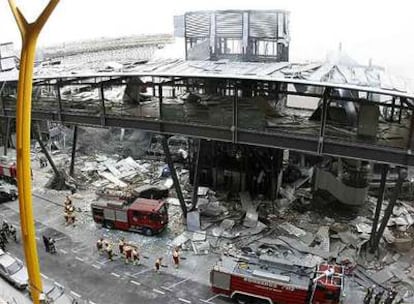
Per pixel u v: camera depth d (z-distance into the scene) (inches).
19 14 398.6
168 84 1429.6
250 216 1568.7
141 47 2576.3
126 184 1910.7
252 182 1740.9
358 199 1585.9
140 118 1440.7
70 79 1598.2
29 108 415.8
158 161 2155.5
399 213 1593.3
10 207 1729.8
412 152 1087.0
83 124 1568.7
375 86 1053.8
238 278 1084.5
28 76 406.9
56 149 2384.4
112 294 1166.3
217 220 1569.9
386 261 1300.4
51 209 1705.2
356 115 1338.6
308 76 1176.8
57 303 885.2
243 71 1275.8
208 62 1517.0
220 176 1793.8
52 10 391.5
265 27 1528.1
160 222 1460.4
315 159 1980.8
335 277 1074.7
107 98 1802.4
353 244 1391.5
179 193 1515.7
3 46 1950.1
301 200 1715.1
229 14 1551.4
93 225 1566.2
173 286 1198.9
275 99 1507.1
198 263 1311.5
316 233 1457.9
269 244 1391.5
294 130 1267.2
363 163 1598.2
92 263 1321.4
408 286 1186.0
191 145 1807.3
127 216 1473.9
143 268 1289.4
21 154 420.5
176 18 1753.2
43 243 1443.2
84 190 1878.7
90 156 2265.0
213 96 1464.1
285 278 1058.7
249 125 1283.2
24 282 984.9
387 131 1254.9
